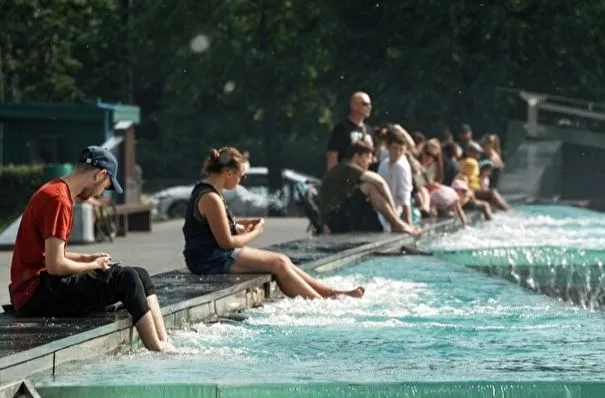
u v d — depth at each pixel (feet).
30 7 370.32
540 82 404.77
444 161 225.76
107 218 203.51
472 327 79.25
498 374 58.90
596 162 382.63
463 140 267.39
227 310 88.17
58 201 70.79
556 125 389.60
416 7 388.57
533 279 137.80
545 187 356.38
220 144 520.83
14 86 390.83
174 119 519.60
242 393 54.29
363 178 163.73
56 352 60.34
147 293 71.10
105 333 66.54
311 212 169.48
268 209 388.16
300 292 98.32
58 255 70.23
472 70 384.06
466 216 213.05
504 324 80.94
